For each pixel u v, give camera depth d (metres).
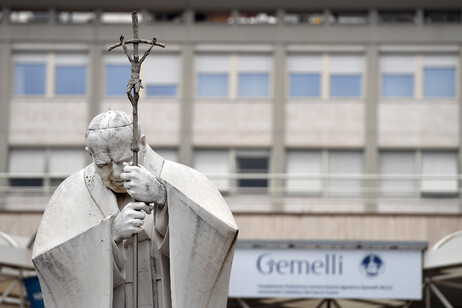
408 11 67.38
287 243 43.28
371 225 52.72
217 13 67.62
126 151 21.47
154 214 21.52
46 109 67.62
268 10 67.50
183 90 67.12
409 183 66.56
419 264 42.84
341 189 64.38
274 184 66.62
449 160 66.75
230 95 67.25
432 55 67.19
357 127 66.94
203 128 67.19
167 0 67.12
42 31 67.69
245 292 43.22
